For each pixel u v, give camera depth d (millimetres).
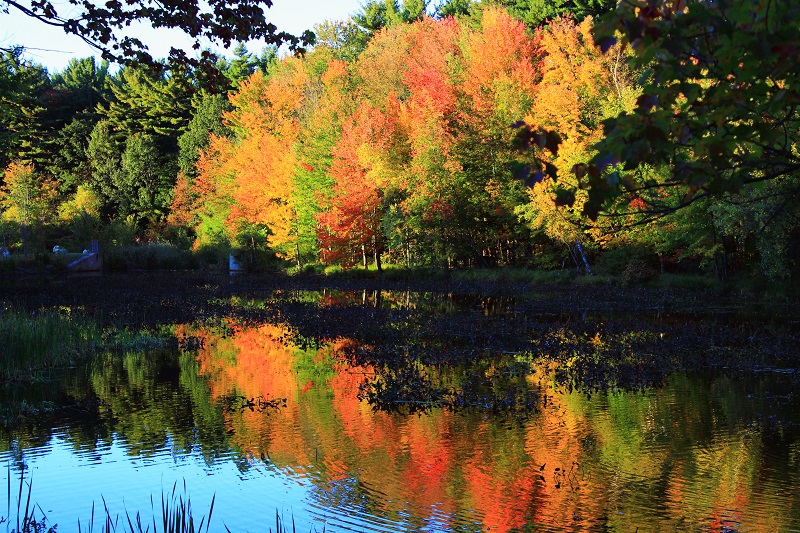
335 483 8195
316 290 36062
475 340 18234
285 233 51812
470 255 45656
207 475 8492
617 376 13508
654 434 9898
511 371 14234
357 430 10328
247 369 15164
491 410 11312
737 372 13812
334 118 50812
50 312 21750
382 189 46000
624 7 2818
